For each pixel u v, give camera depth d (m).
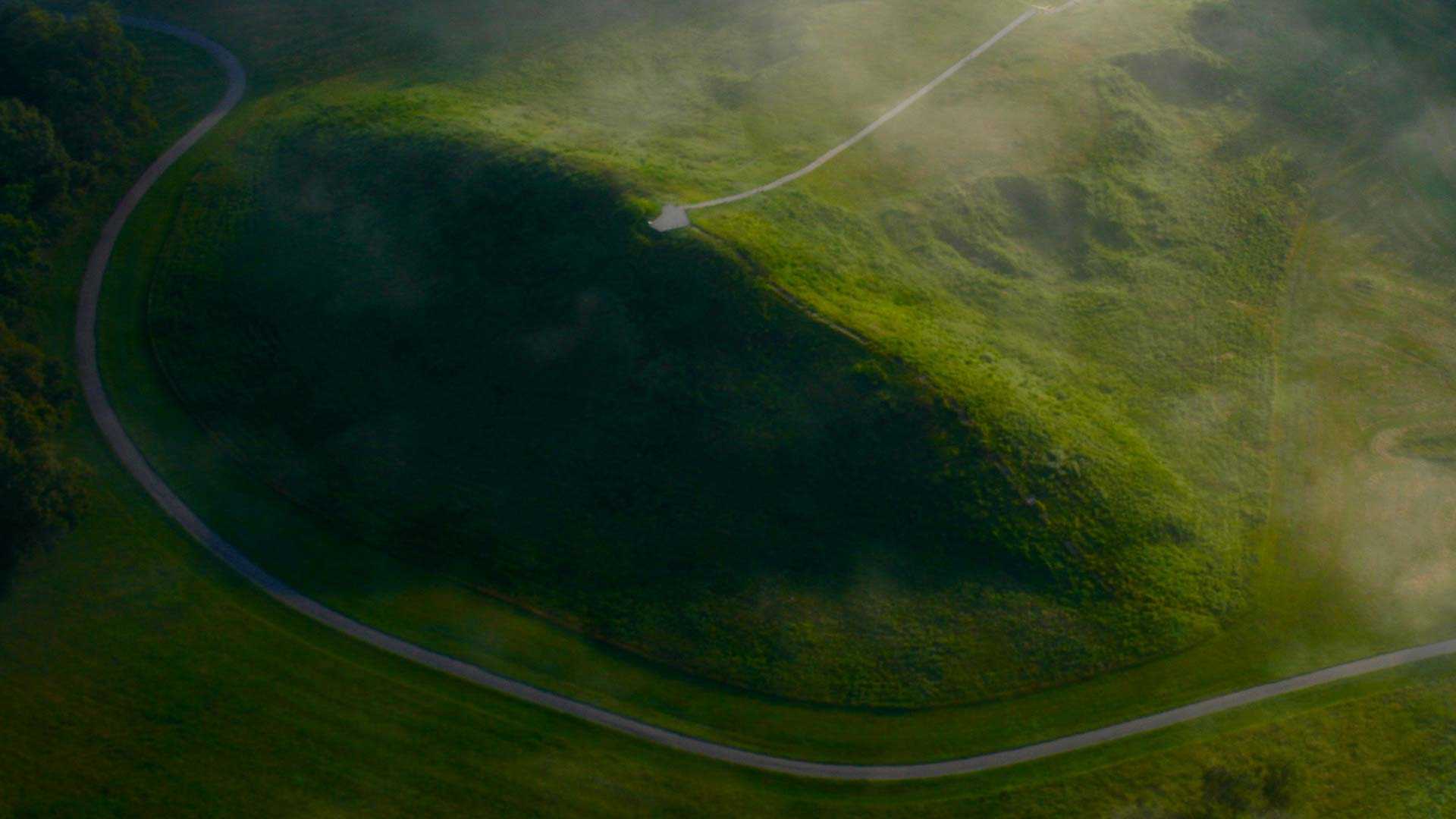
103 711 46.97
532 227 62.00
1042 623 49.12
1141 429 58.09
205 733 46.38
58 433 57.31
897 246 64.12
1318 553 53.47
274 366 60.97
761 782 45.03
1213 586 51.53
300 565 52.75
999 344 60.12
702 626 49.66
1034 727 46.50
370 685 48.12
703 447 54.38
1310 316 66.38
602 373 57.22
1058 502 52.19
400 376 59.88
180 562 52.66
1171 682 48.12
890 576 50.38
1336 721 46.94
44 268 63.62
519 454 56.19
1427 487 56.44
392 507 55.00
